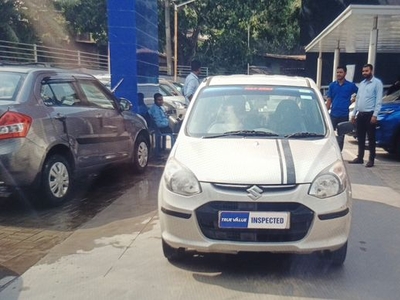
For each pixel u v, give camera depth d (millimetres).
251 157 4238
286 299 3793
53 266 4430
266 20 31797
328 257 4359
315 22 23922
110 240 5098
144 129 8664
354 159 9664
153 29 12016
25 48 23828
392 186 7559
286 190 3908
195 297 3822
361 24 12961
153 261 4527
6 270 4348
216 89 5566
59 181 6289
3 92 5996
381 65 22531
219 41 39531
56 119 6203
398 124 9664
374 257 4664
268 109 5250
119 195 6996
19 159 5652
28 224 5641
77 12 28031
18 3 24281
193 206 3959
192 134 4961
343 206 4020
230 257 4594
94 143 7027
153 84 12188
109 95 7836
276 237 3910
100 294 3885
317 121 5113
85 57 29094
